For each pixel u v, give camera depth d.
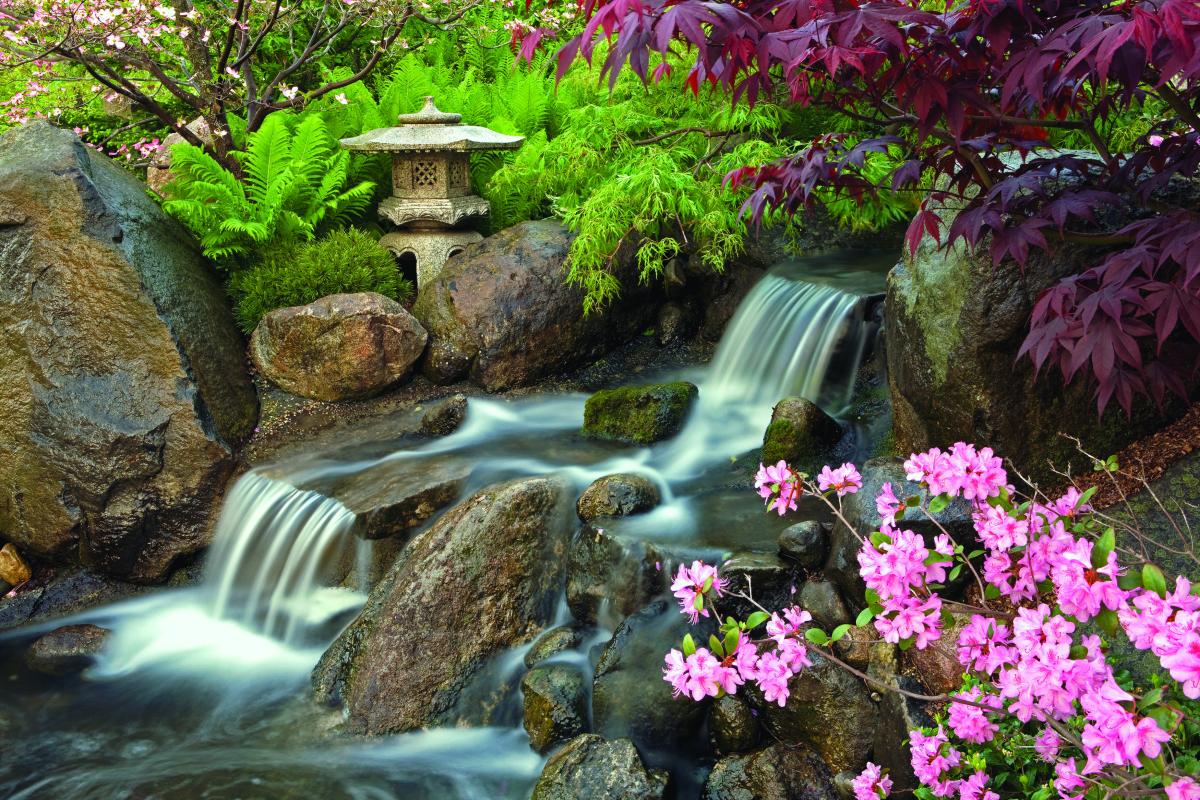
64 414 5.46
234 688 4.67
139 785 3.99
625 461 5.46
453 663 4.36
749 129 6.76
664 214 6.57
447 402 6.04
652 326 7.13
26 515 5.55
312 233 7.02
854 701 3.51
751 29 2.19
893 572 2.48
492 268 6.61
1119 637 3.08
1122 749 1.93
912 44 2.82
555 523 4.73
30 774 4.11
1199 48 2.16
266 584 5.27
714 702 3.78
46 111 8.05
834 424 5.23
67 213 5.51
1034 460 3.93
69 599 5.50
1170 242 2.72
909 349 4.23
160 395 5.50
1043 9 2.59
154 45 7.33
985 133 3.11
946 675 3.33
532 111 8.09
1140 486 3.69
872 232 6.79
